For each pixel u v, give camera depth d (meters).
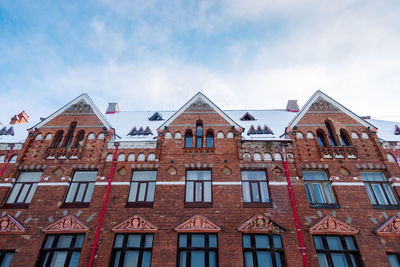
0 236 12.98
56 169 15.51
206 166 15.44
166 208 13.80
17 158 15.82
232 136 16.91
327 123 17.58
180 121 17.77
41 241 12.83
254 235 12.96
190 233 13.09
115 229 13.02
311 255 12.19
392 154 15.62
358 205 13.69
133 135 18.59
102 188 14.67
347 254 12.30
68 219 13.39
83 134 17.45
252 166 15.35
